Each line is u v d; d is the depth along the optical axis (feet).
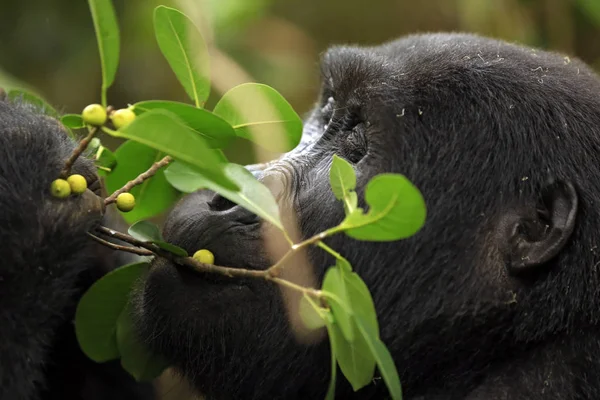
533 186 15.72
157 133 11.42
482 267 15.78
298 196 16.35
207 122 13.46
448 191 15.89
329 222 15.97
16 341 14.43
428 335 15.98
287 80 33.32
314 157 16.85
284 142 14.34
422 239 15.92
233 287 15.93
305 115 21.43
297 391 16.58
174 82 33.24
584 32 32.83
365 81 16.80
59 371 19.39
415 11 36.68
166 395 20.59
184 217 16.08
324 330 16.05
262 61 32.73
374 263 16.03
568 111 16.08
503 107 15.98
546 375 15.66
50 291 14.49
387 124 16.16
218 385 16.61
